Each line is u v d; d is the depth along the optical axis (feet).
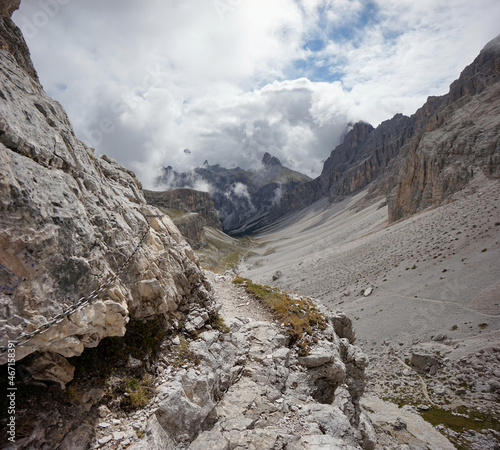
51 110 31.30
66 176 27.76
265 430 33.50
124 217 36.81
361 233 573.74
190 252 52.65
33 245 21.29
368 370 163.22
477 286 195.72
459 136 446.19
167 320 40.06
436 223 326.03
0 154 20.86
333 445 33.58
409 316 197.88
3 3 32.48
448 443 95.25
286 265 491.72
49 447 21.85
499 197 293.64
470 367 137.28
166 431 27.99
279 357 49.62
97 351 30.01
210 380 36.22
